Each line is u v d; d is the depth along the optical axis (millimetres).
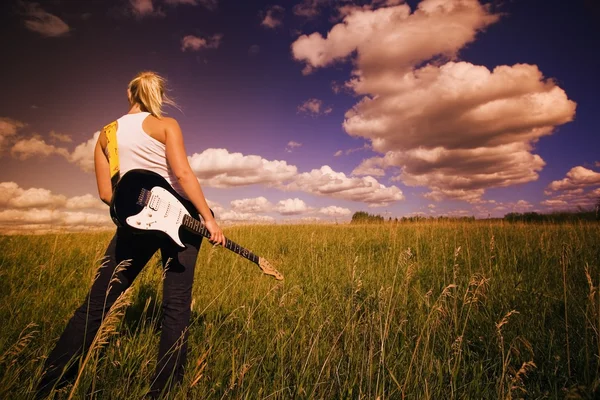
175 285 2064
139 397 1825
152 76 2162
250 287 4047
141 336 2438
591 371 2090
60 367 1888
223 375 2045
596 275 4176
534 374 2160
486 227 10734
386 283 4035
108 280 2020
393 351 2285
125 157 2102
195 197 2059
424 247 7121
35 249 6059
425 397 1757
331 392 1900
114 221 1926
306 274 4875
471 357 2400
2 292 3525
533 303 3311
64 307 3203
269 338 2557
